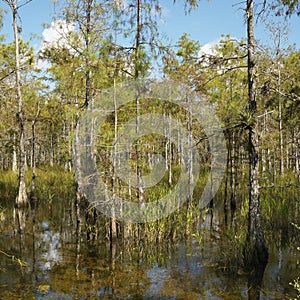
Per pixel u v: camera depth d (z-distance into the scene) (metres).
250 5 6.16
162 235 8.19
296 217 8.95
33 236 8.69
